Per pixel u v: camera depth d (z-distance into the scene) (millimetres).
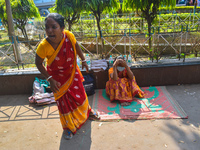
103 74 4254
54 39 2354
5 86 4312
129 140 2711
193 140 2621
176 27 8078
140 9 5359
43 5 20094
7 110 3727
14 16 7852
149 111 3361
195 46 4941
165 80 4312
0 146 2746
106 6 5770
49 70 2688
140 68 4176
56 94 2764
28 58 6008
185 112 3291
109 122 3150
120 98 3666
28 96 4297
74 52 2658
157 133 2811
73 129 2848
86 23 9664
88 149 2596
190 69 4215
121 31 8727
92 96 4098
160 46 5191
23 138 2898
